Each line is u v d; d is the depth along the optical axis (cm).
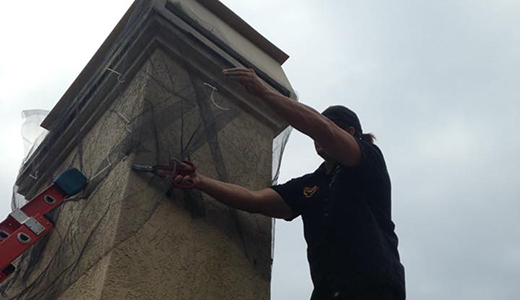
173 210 269
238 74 257
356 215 246
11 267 265
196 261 262
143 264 242
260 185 324
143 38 316
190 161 292
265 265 295
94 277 235
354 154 254
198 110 311
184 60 320
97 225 259
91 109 332
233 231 290
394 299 230
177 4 328
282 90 360
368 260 232
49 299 256
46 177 343
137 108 288
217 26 354
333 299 232
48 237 298
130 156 270
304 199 282
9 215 274
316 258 252
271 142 352
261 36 385
